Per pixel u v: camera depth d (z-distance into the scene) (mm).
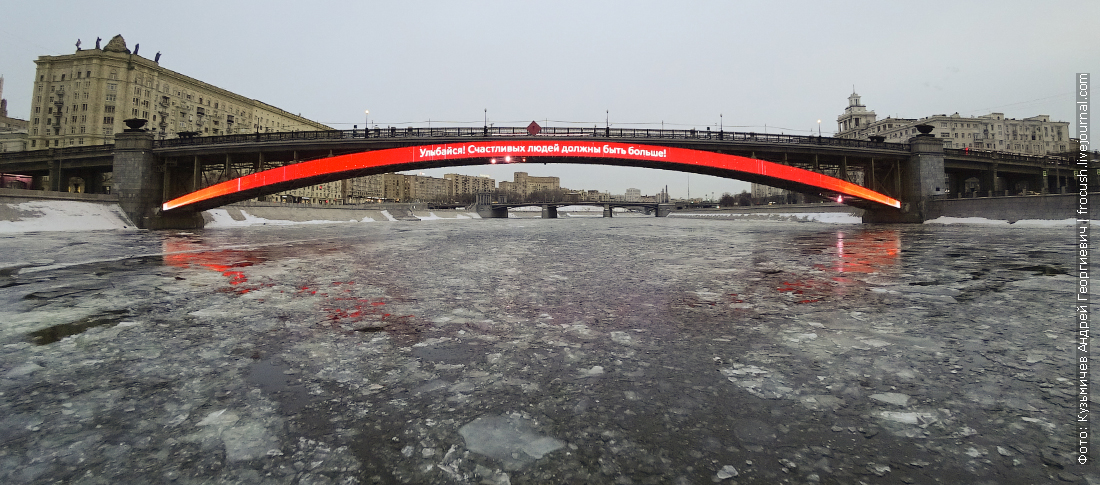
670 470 2229
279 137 36375
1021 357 3803
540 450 2436
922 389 3148
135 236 24750
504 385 3336
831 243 17906
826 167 44281
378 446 2479
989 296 6617
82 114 78875
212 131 94500
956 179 50469
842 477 2129
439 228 40625
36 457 2334
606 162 38438
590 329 4953
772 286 7758
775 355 3975
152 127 83875
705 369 3639
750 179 39156
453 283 8344
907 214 40281
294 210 59281
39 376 3500
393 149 35938
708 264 11180
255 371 3639
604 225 48906
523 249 16312
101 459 2328
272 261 12227
